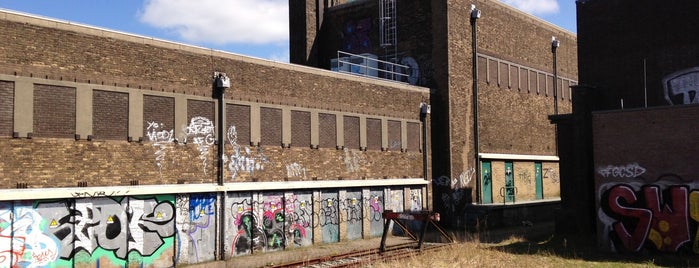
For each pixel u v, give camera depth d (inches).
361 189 1049.5
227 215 817.5
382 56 1354.6
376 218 1076.5
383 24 1349.7
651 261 756.0
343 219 1007.6
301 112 935.0
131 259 706.2
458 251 804.0
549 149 1617.9
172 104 759.7
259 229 863.1
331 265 743.7
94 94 678.5
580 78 1051.3
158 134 741.3
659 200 813.2
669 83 956.6
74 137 658.8
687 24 944.9
